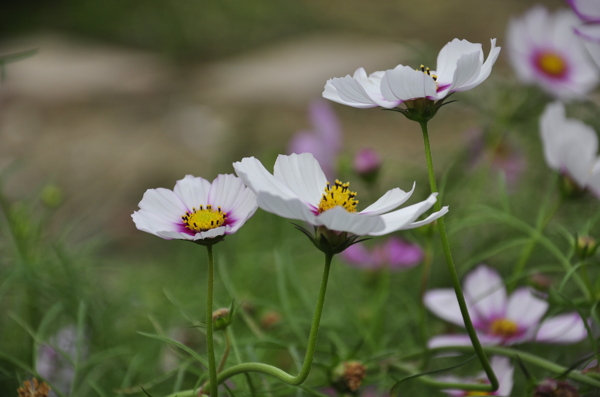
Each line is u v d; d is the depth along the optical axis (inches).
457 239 48.8
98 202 81.8
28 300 39.1
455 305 36.0
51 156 96.8
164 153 98.8
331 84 30.0
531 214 49.2
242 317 37.9
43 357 37.1
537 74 41.7
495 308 35.9
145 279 53.6
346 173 46.7
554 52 43.3
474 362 37.6
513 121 45.9
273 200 27.6
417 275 47.4
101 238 47.3
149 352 39.2
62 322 39.0
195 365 37.0
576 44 43.1
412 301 41.7
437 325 40.2
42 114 115.9
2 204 39.0
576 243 33.8
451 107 51.3
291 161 29.9
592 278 40.8
